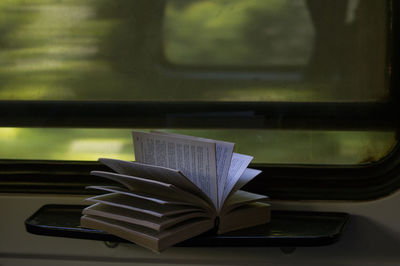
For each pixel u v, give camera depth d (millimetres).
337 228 1151
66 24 1312
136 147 1130
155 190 1048
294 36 1265
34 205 1331
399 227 1245
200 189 1005
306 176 1275
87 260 1340
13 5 1316
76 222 1189
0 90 1347
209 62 1293
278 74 1281
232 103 1299
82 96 1333
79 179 1320
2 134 1354
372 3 1234
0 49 1333
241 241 1064
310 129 1284
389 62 1242
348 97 1268
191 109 1308
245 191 1218
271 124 1296
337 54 1259
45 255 1357
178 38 1291
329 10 1247
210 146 987
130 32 1300
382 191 1244
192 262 1311
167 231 976
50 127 1342
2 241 1359
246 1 1263
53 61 1327
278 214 1235
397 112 1249
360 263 1272
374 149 1271
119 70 1315
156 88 1313
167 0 1278
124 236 1024
